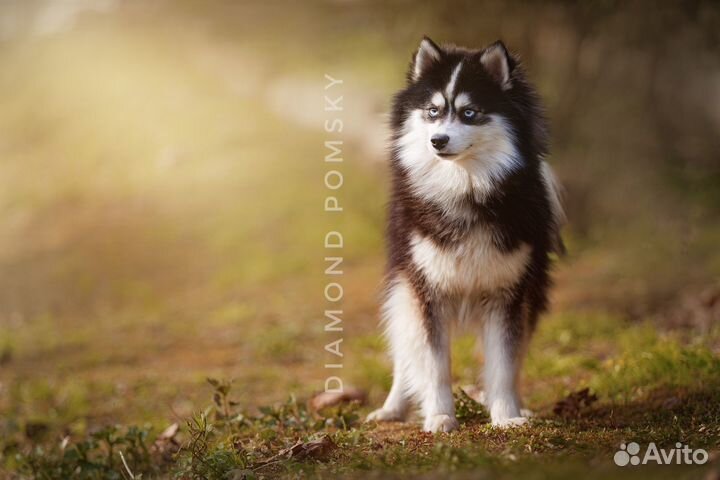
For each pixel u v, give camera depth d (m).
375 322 11.74
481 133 5.95
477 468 4.48
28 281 16.09
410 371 6.29
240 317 12.66
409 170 6.22
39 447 7.17
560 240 6.98
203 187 19.16
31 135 25.62
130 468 6.51
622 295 11.45
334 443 5.58
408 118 6.28
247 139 21.22
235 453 5.41
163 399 9.20
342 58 22.72
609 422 6.02
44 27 31.77
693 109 16.45
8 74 29.86
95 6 31.03
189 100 24.23
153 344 11.91
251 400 8.80
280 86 23.11
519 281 6.14
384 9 16.42
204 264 15.79
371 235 15.70
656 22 15.48
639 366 7.28
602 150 15.70
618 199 15.01
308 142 20.23
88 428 8.43
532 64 15.16
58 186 21.62
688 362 7.04
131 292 14.85
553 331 9.95
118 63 27.27
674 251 12.78
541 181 6.29
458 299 6.26
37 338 12.65
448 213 6.03
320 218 16.42
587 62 16.47
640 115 16.17
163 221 18.12
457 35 15.27
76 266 16.44
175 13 29.31
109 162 22.16
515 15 14.95
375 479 4.57
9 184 22.50
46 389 9.77
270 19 27.55
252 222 16.84
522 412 6.25
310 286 13.94
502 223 6.01
